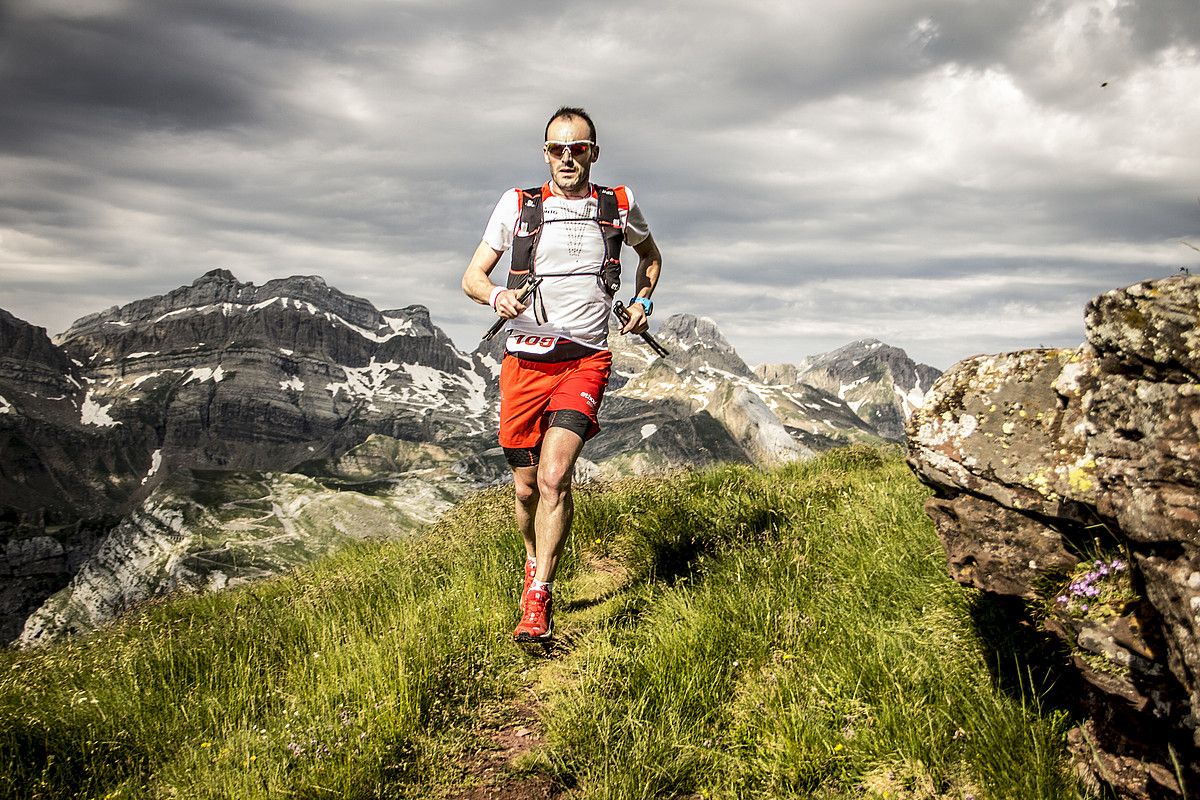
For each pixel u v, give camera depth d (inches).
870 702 148.9
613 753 145.9
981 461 135.4
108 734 179.2
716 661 171.9
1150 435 104.0
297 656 212.5
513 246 202.7
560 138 194.9
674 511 276.2
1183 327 102.0
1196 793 99.2
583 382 200.4
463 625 213.5
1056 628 124.2
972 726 134.3
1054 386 130.4
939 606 169.2
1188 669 91.7
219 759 159.8
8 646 313.9
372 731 160.7
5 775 160.9
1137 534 102.5
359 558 354.0
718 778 141.3
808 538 227.3
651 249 219.8
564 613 231.5
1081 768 121.3
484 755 159.0
